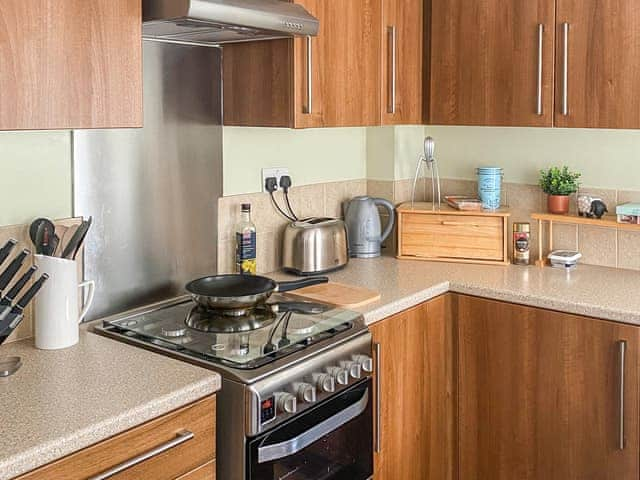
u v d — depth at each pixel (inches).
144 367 72.0
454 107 114.0
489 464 105.4
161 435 65.6
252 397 70.6
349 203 122.3
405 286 102.6
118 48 72.6
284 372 73.9
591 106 101.3
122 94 73.4
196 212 100.9
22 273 80.4
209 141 101.7
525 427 101.0
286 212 115.2
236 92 100.7
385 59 108.7
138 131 92.4
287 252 111.2
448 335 106.9
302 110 96.0
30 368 71.7
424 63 117.2
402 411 99.2
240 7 79.4
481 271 111.7
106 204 89.7
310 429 77.6
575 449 97.0
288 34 89.0
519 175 121.0
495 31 108.7
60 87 68.2
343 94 101.7
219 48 101.6
